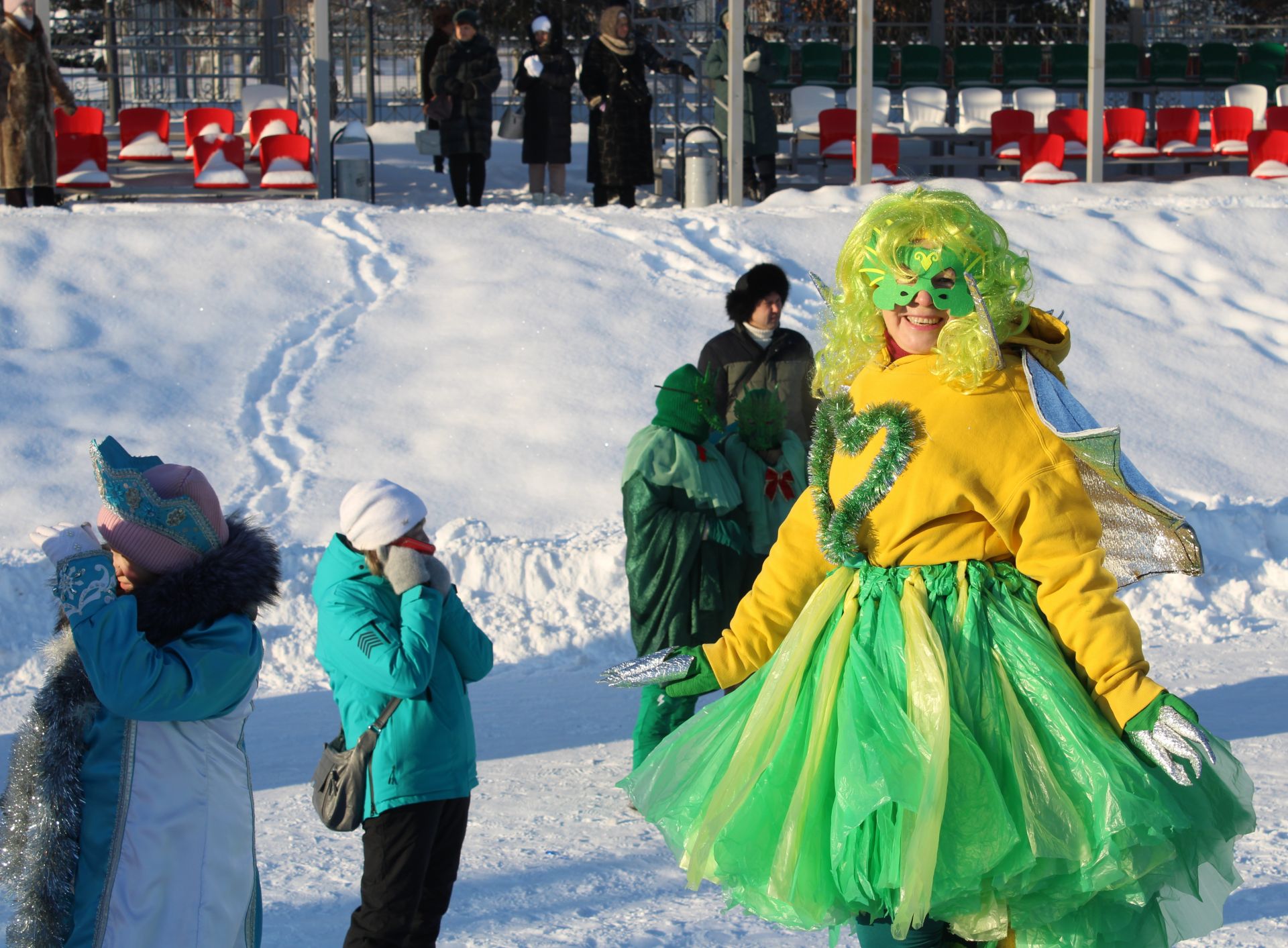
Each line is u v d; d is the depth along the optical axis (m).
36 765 2.92
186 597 2.97
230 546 3.08
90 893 2.90
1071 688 2.82
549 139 17.64
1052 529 2.88
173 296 13.51
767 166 18.88
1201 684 7.45
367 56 24.48
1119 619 2.84
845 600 3.04
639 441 5.75
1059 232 16.03
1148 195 18.14
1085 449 2.86
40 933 2.87
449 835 4.09
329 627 3.95
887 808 2.78
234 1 24.28
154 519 3.00
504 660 8.43
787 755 2.94
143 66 24.22
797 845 2.81
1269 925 4.19
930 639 2.86
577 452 11.04
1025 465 2.90
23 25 15.54
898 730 2.79
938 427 2.95
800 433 6.55
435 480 10.55
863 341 3.17
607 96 17.20
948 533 2.96
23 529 9.55
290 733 7.07
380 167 20.45
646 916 4.53
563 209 16.41
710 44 22.14
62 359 12.19
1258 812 5.28
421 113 25.05
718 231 15.59
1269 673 7.66
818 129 20.66
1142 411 12.37
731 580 5.72
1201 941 4.09
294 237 14.91
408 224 15.48
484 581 8.93
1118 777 2.69
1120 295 14.77
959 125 22.03
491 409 11.70
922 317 3.04
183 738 2.99
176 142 21.09
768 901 2.91
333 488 10.30
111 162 19.80
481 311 13.49
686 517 5.68
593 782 6.11
